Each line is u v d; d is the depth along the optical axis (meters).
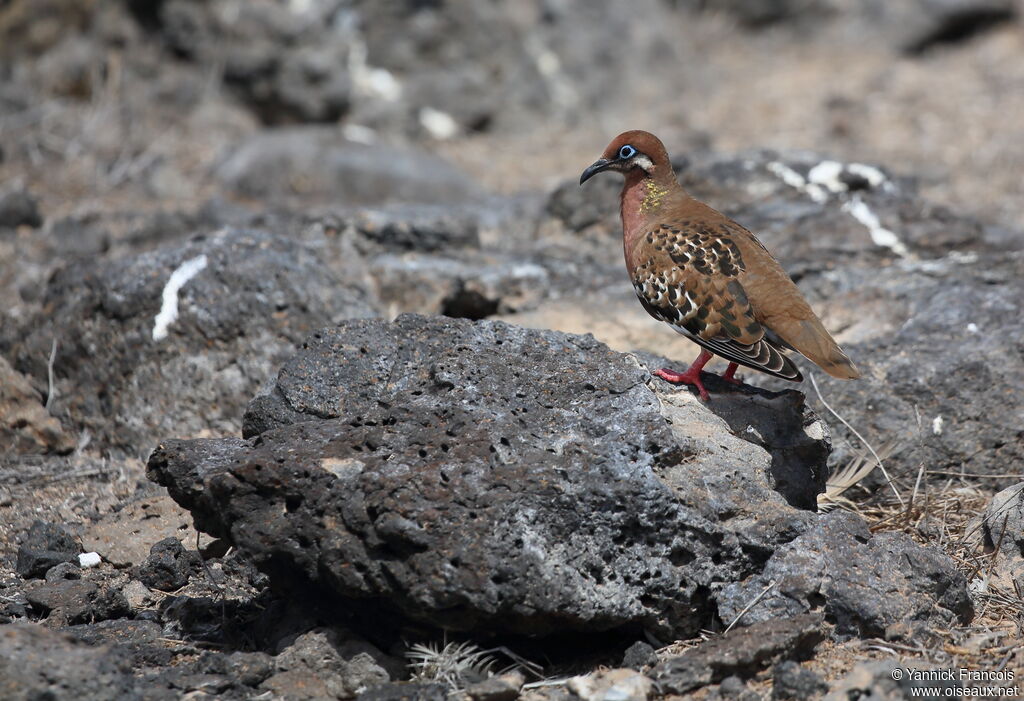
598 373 8.53
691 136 22.48
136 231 16.17
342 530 7.58
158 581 9.12
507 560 7.36
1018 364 11.23
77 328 11.94
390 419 8.09
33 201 16.31
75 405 11.80
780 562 8.02
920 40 28.06
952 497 10.45
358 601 7.89
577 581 7.57
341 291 12.51
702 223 9.46
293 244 12.59
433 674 7.64
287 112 21.69
